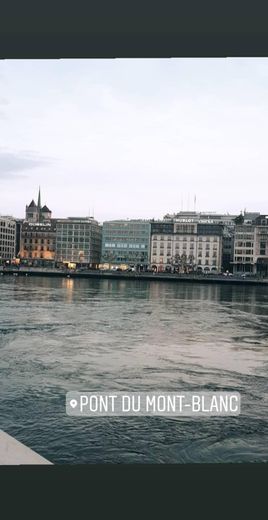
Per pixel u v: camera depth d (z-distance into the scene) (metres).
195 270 145.12
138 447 11.41
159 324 36.12
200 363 21.62
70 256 157.00
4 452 7.94
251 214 160.75
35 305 47.28
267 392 16.48
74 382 17.42
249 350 25.45
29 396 15.26
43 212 198.12
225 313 45.47
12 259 159.38
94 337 28.70
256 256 137.50
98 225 165.38
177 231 148.00
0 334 28.44
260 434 12.44
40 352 23.16
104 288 84.94
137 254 150.12
